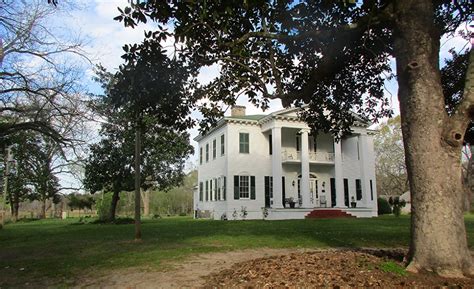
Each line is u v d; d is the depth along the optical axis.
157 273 7.69
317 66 8.95
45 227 24.91
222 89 9.91
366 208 30.59
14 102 18.20
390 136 54.66
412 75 5.88
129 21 6.93
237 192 30.86
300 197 31.62
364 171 32.78
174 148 28.02
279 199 29.67
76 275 7.83
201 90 9.34
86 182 27.56
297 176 32.53
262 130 32.16
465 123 5.56
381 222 21.59
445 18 8.44
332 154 33.00
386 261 6.33
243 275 6.39
